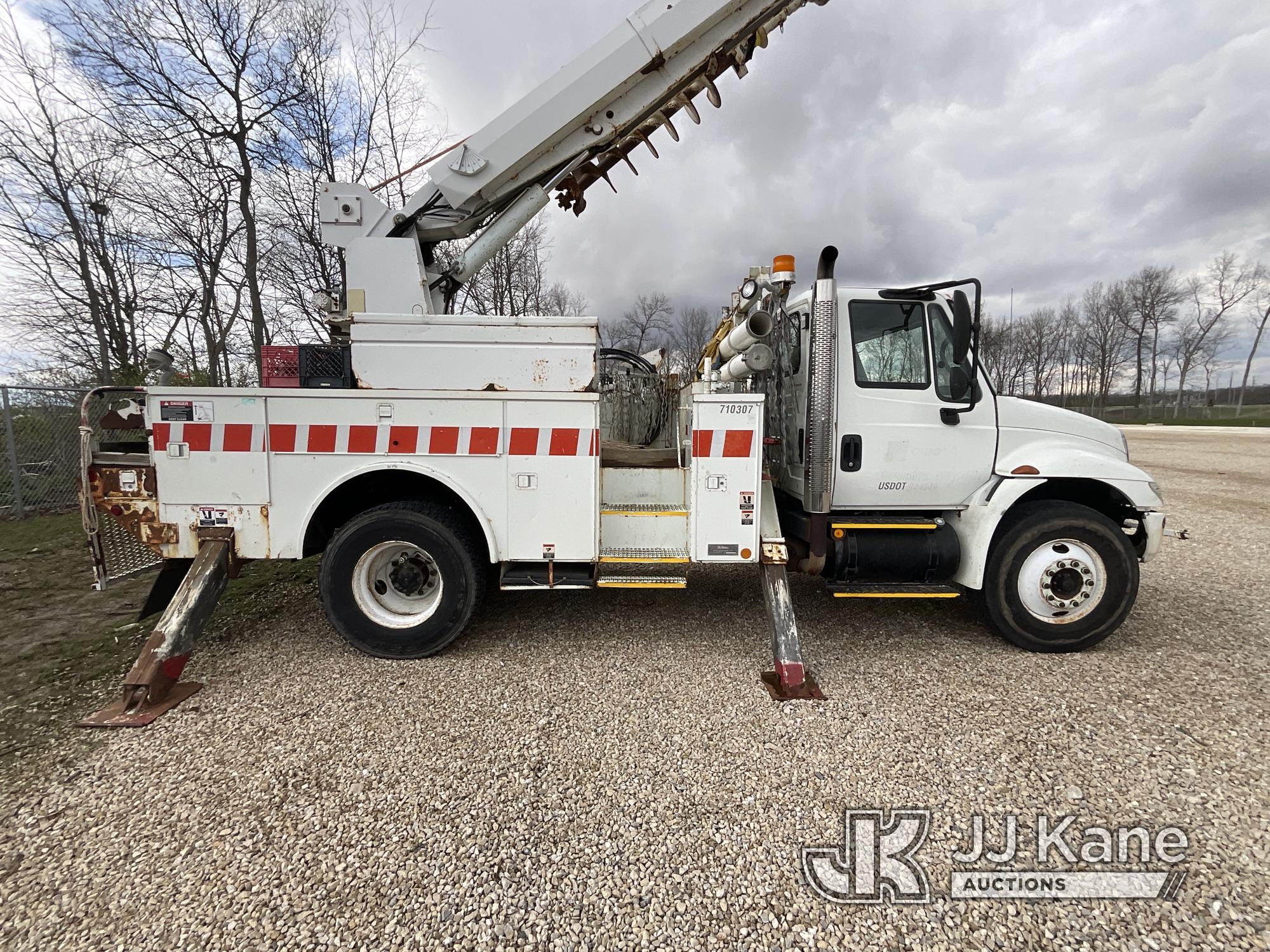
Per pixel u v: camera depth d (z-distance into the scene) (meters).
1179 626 4.02
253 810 2.18
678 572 3.59
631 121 3.59
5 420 8.52
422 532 3.39
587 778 2.37
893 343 3.70
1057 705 2.94
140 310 14.89
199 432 3.29
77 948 1.62
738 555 3.44
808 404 3.57
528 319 3.28
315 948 1.62
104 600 4.95
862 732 2.70
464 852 1.97
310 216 11.74
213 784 2.33
